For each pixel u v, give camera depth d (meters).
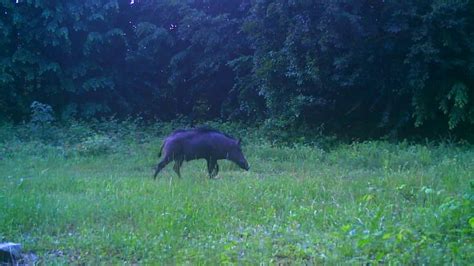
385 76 17.67
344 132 19.30
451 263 6.00
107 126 20.38
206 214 8.31
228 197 9.51
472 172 11.59
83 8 22.55
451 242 6.54
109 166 14.45
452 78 17.09
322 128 18.48
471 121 17.02
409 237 6.69
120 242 7.06
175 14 24.00
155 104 25.86
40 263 6.53
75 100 23.80
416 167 13.20
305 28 16.98
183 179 11.91
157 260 6.48
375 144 15.89
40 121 20.06
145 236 7.31
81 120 22.23
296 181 11.13
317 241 6.94
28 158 15.35
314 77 17.38
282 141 17.92
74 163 14.89
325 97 18.97
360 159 14.47
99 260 6.59
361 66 17.42
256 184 10.63
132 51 24.41
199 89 24.56
